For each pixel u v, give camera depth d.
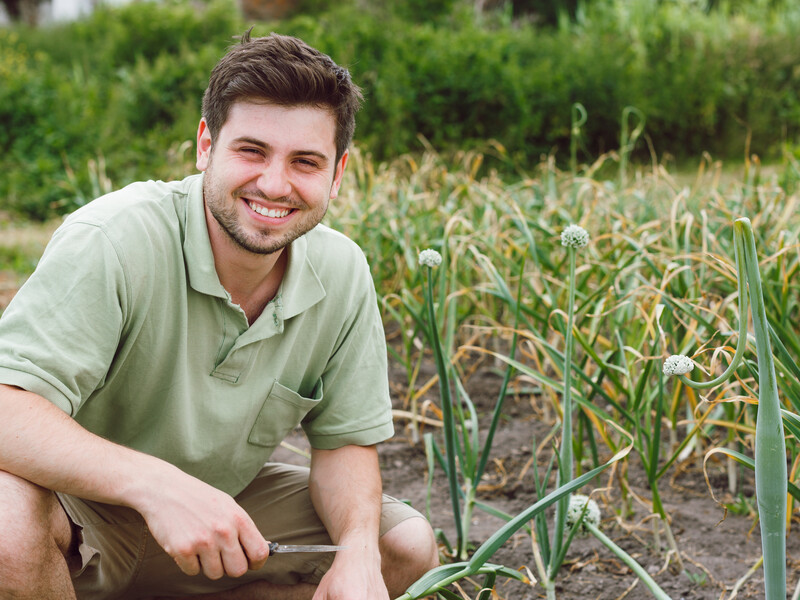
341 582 1.82
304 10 12.34
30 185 8.45
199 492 1.67
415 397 3.33
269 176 1.75
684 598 2.26
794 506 2.49
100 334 1.71
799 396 2.07
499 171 8.63
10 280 5.93
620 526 2.65
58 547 1.73
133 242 1.75
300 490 2.17
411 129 8.71
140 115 8.85
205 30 10.83
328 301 2.00
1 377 1.62
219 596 2.15
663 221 3.92
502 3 15.61
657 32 10.48
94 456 1.64
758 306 1.42
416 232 4.21
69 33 14.12
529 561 2.48
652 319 2.57
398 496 2.96
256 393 1.93
